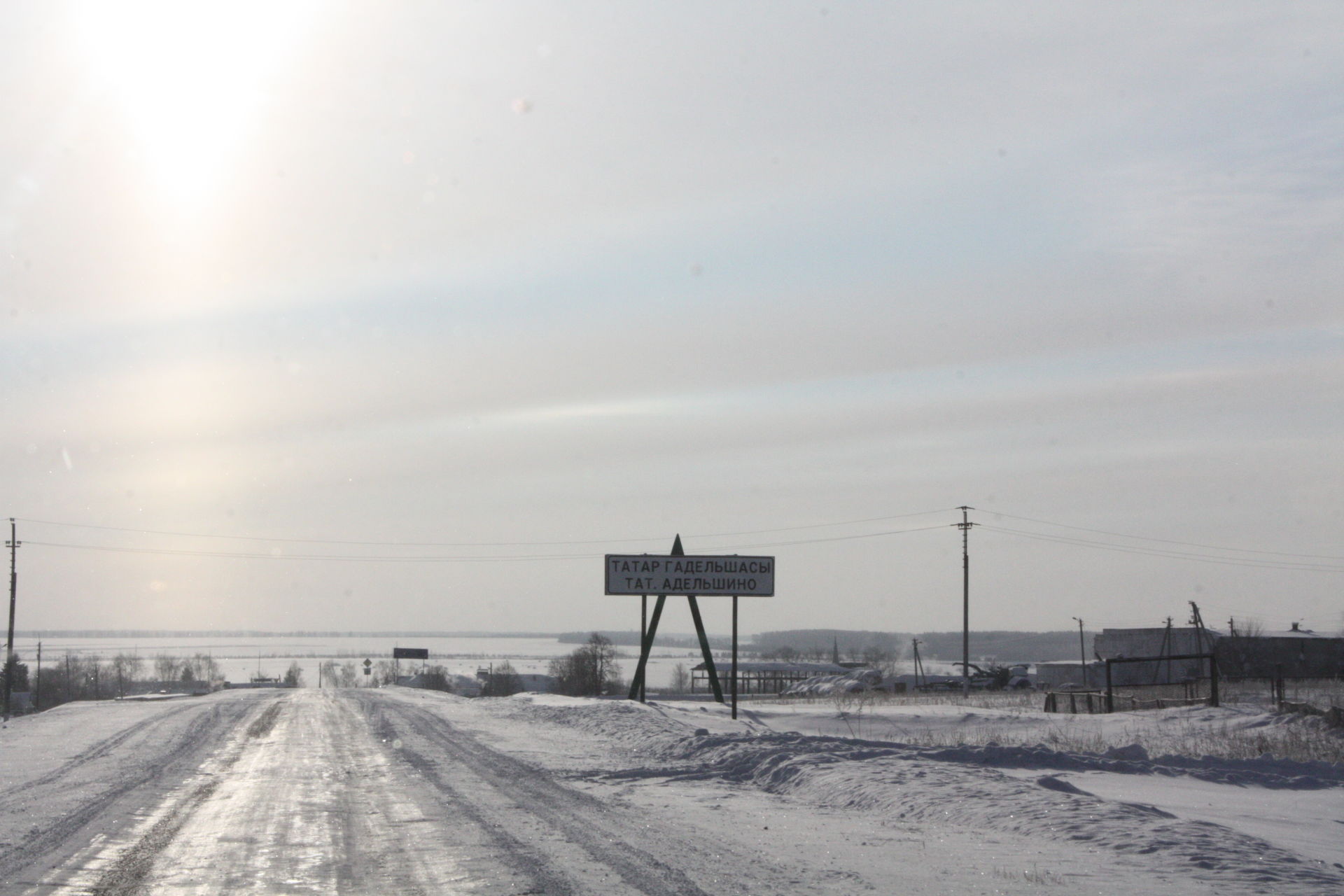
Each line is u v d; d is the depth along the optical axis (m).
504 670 102.31
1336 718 24.02
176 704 29.31
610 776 14.73
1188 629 66.62
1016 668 86.12
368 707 27.55
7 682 58.00
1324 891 8.23
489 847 9.50
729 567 30.53
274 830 10.33
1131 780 15.55
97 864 8.80
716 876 8.51
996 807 11.56
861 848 9.78
